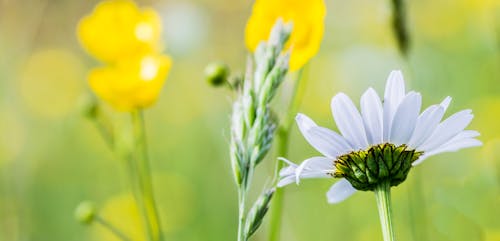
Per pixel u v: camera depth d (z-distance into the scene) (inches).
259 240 16.7
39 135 37.9
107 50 16.1
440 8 37.1
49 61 45.0
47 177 34.8
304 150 30.9
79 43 46.3
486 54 28.7
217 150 30.8
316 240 24.4
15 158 28.1
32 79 44.4
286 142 14.3
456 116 11.8
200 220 29.2
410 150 11.9
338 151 11.9
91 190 33.7
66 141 37.1
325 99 37.8
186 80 40.3
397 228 22.6
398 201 23.4
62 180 34.6
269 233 14.3
